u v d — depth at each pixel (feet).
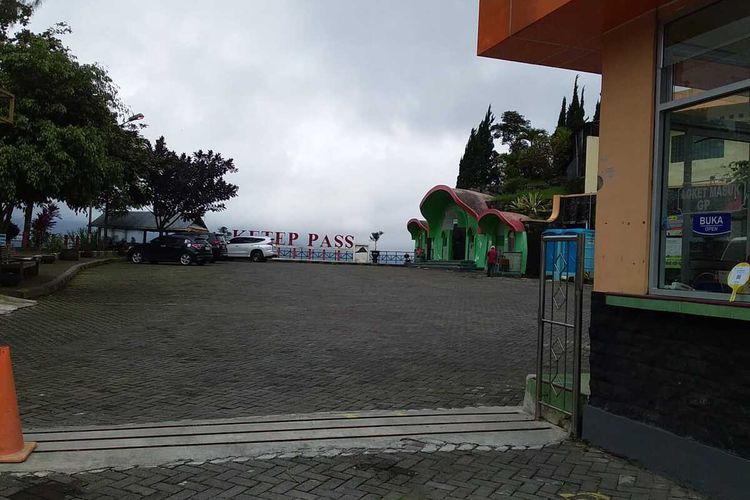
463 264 120.88
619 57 17.69
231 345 33.53
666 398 15.47
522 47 20.30
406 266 140.26
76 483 14.12
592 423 17.72
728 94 14.74
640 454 16.05
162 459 15.76
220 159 145.69
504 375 27.81
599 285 17.92
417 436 18.13
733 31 14.69
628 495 14.15
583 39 19.22
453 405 22.38
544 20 17.58
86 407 21.17
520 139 188.96
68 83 53.11
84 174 51.65
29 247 116.88
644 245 16.38
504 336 39.22
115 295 55.93
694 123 15.85
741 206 14.75
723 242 15.10
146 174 112.78
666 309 15.16
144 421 19.56
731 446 13.73
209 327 39.55
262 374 26.84
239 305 51.88
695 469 14.49
